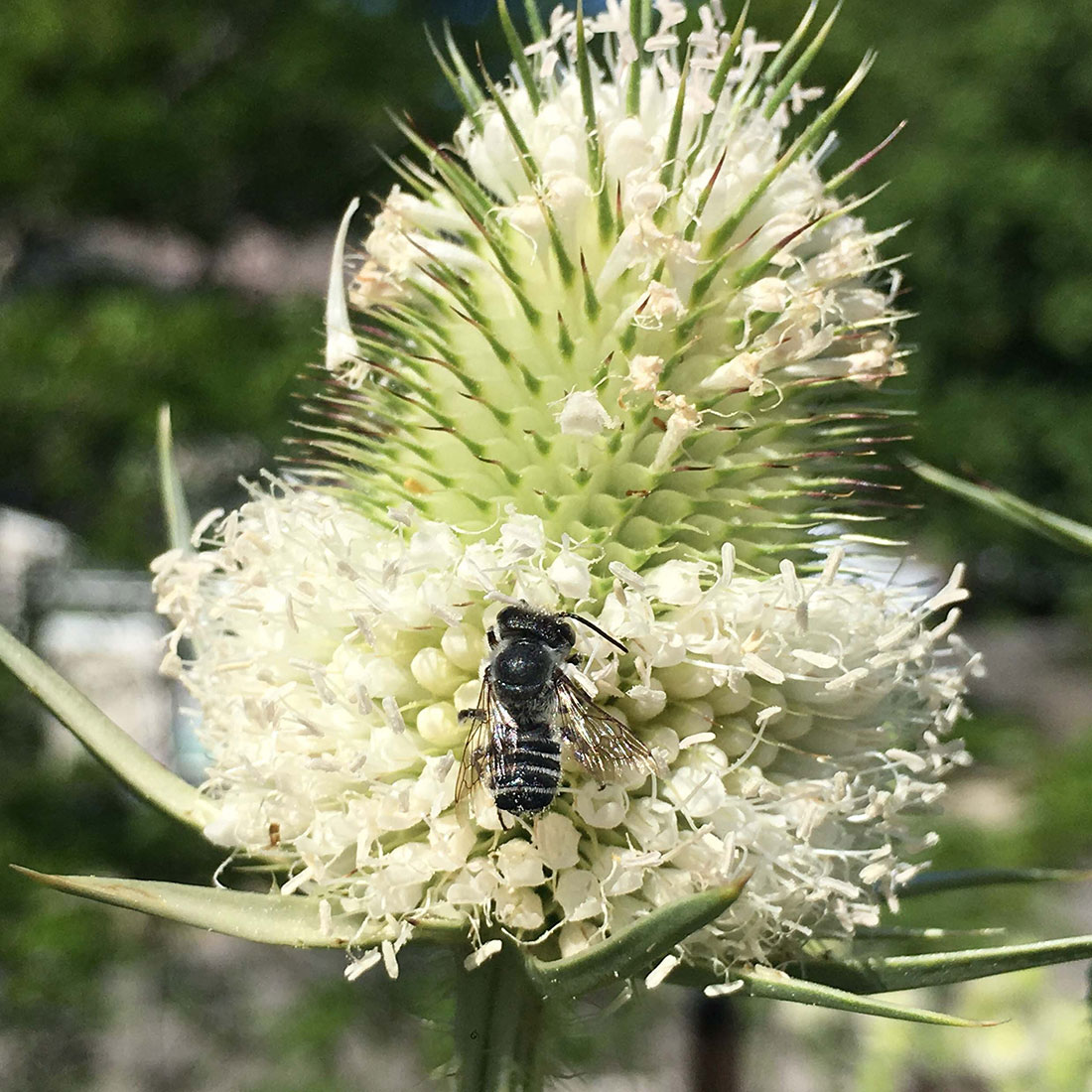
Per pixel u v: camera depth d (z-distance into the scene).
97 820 0.34
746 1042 0.29
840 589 0.14
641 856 0.13
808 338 0.14
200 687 0.14
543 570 0.14
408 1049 0.33
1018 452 0.56
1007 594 0.76
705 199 0.14
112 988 0.34
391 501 0.14
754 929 0.13
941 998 0.24
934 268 0.57
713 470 0.14
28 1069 0.32
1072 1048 0.21
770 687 0.14
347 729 0.14
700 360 0.14
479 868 0.13
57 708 0.14
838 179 0.14
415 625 0.14
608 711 0.14
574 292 0.14
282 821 0.14
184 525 0.15
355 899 0.13
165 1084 0.32
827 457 0.14
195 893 0.13
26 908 0.31
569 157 0.14
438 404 0.14
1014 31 0.57
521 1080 0.14
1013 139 0.58
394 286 0.14
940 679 0.14
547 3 0.45
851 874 0.14
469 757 0.14
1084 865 0.35
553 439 0.14
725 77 0.14
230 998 0.36
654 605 0.14
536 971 0.13
